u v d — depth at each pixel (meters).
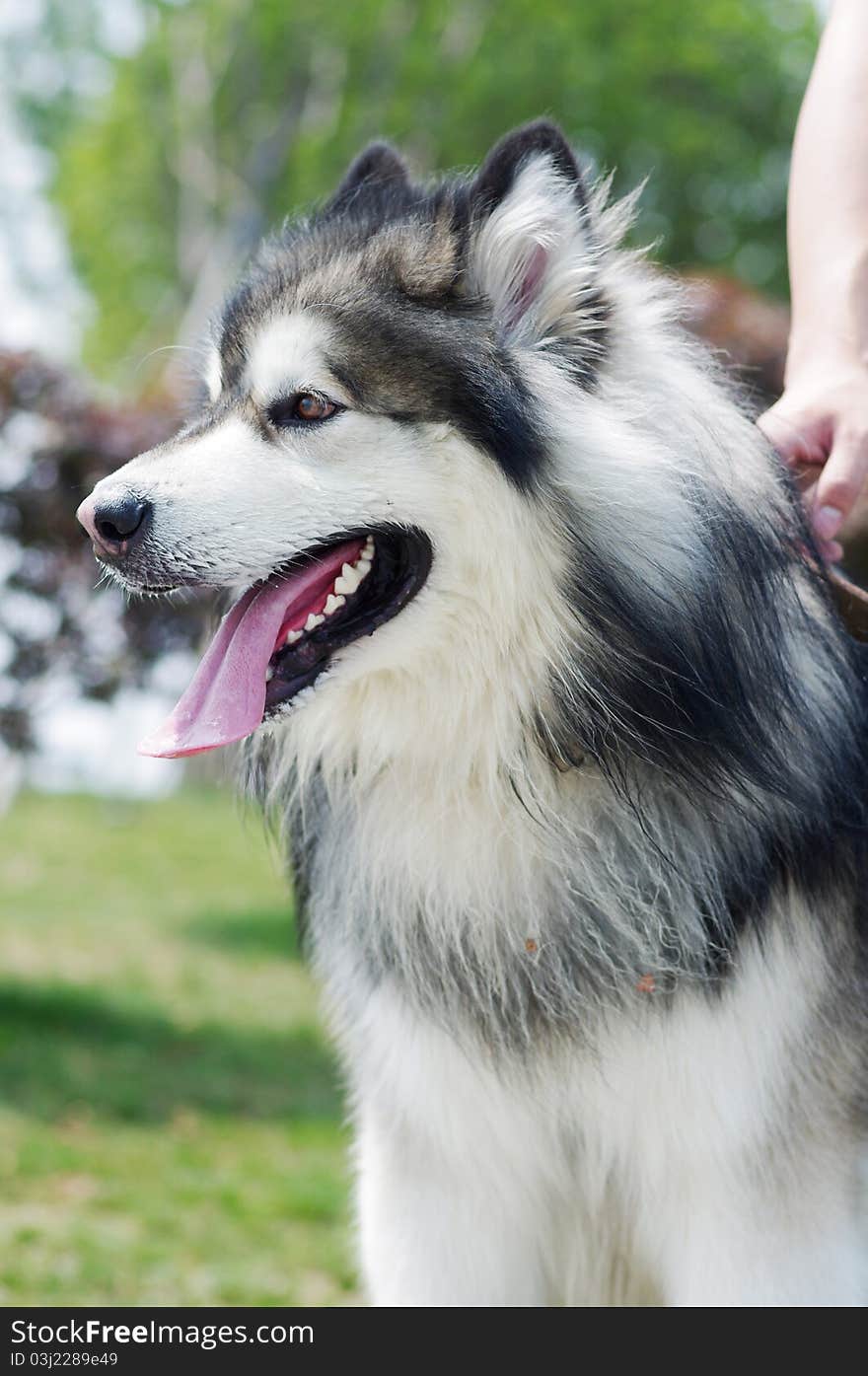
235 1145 5.22
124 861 11.84
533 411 2.46
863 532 2.98
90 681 6.70
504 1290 2.63
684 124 20.34
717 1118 2.41
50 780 16.09
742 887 2.41
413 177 3.11
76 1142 5.07
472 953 2.51
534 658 2.46
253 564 2.47
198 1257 4.05
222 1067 6.32
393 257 2.58
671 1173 2.48
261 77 19.44
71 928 9.12
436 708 2.51
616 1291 2.74
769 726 2.43
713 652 2.42
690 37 20.08
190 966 8.38
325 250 2.71
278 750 2.78
